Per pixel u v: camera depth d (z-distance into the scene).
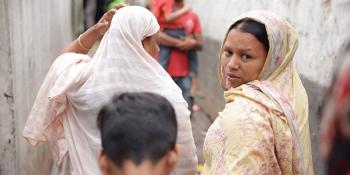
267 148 1.72
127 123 1.23
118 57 2.20
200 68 7.08
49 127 2.48
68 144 2.33
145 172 1.20
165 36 5.21
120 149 1.21
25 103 3.23
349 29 2.76
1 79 2.74
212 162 1.79
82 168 2.27
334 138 0.77
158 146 1.22
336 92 0.77
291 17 3.76
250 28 1.84
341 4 2.89
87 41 2.55
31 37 3.49
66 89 2.22
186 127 2.30
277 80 1.90
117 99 1.32
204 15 7.11
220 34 6.15
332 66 2.94
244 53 1.86
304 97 1.93
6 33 2.68
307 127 1.91
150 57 2.24
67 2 6.64
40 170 3.75
